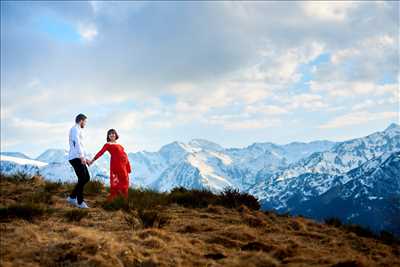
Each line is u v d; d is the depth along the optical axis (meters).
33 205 9.77
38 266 6.82
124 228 9.41
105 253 7.22
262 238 9.31
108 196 13.07
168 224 10.09
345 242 10.02
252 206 13.49
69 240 7.89
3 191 12.88
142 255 7.54
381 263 8.17
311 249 8.60
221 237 8.97
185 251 7.91
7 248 7.41
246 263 7.39
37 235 8.08
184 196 13.41
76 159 11.34
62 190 13.61
